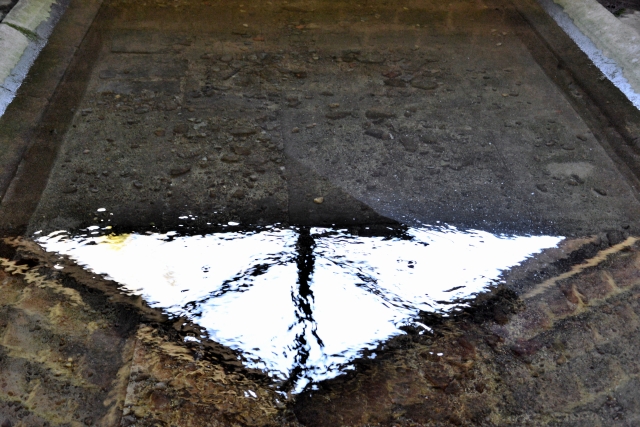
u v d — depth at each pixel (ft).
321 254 6.48
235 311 5.81
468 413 5.02
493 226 6.95
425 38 10.93
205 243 6.53
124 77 9.22
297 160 7.80
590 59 10.23
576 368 5.43
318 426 4.86
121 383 5.08
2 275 5.96
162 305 5.82
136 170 7.43
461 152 8.10
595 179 7.74
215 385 5.13
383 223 6.91
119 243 6.45
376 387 5.21
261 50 10.25
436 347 5.58
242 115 8.57
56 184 7.13
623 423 5.02
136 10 11.25
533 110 9.04
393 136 8.34
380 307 5.95
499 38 11.05
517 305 6.03
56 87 8.80
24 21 9.73
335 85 9.41
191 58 9.86
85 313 5.67
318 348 5.52
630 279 6.36
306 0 12.10
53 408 4.86
